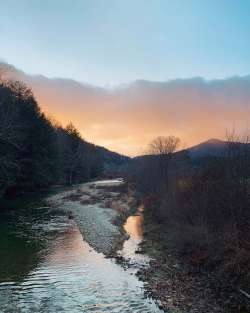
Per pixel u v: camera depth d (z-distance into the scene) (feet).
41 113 253.03
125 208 156.76
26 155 200.44
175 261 71.36
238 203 74.08
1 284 57.82
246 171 79.92
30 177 205.16
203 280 57.72
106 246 86.17
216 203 79.71
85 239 92.79
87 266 69.10
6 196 182.91
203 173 96.43
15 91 207.21
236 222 69.97
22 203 171.73
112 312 47.75
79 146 383.04
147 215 134.10
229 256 59.93
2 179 160.15
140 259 75.15
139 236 100.58
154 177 207.10
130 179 324.39
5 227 106.73
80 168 374.84
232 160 84.84
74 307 49.34
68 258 74.54
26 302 50.78
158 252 80.33
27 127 192.75
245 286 49.44
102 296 53.57
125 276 63.31
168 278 61.46
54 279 60.95
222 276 55.47
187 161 207.82
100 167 521.24
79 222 118.01
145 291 55.42
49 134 246.47
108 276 63.21
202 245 70.74
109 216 132.77
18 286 57.16
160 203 131.75
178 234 80.89
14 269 65.82
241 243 61.52
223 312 46.75
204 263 63.67
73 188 276.00
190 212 88.84
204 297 51.90
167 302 50.83
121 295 53.98
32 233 98.58
